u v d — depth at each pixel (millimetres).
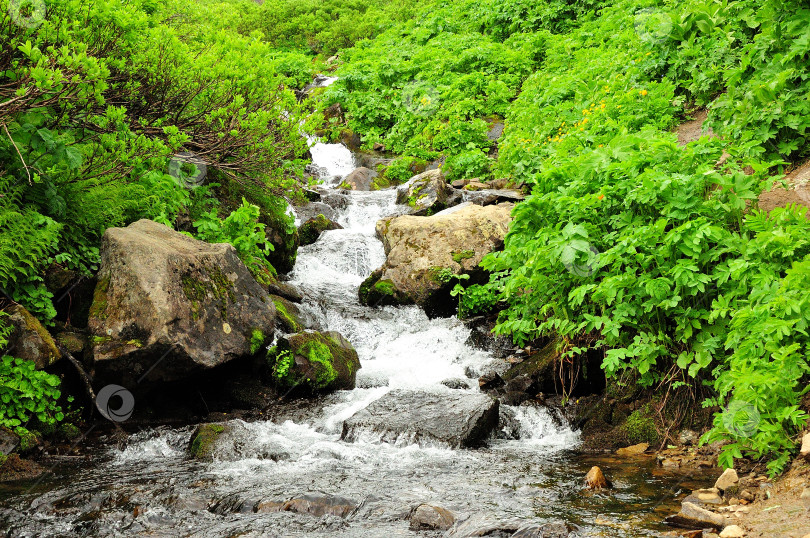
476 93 15352
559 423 5609
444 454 4906
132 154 6262
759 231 4652
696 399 5008
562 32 17016
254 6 28031
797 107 6359
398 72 17234
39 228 5684
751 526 3213
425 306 8086
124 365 5332
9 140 5562
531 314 6109
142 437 5258
